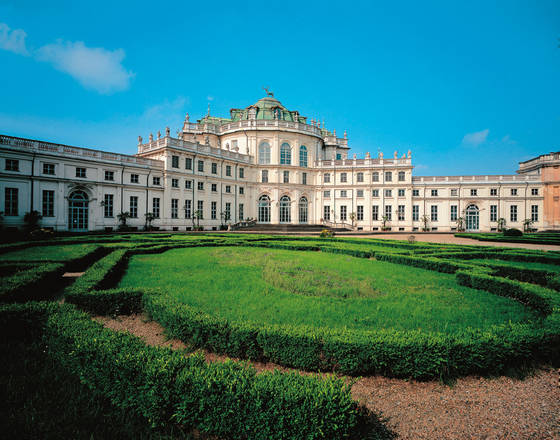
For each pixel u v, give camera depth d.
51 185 34.28
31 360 5.26
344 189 58.84
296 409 3.47
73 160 35.91
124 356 4.21
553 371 5.51
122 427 3.78
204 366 4.20
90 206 37.22
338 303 8.55
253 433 3.56
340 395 3.60
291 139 58.50
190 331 6.17
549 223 52.91
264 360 5.63
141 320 7.75
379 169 57.38
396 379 5.18
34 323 6.09
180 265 14.21
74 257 13.23
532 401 4.70
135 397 3.94
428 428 4.11
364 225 57.47
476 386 5.04
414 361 5.08
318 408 3.46
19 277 8.62
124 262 14.39
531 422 4.25
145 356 4.28
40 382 4.61
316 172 60.59
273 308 8.02
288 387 3.65
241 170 55.53
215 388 3.68
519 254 16.95
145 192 42.25
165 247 19.95
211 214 50.19
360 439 3.72
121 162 40.03
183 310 6.67
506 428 4.13
